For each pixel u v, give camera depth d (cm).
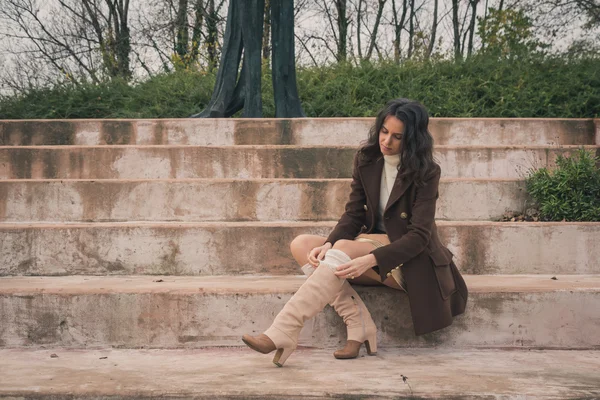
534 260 371
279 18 625
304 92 755
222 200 420
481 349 303
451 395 223
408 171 276
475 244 370
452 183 423
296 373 253
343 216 304
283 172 482
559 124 562
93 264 367
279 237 367
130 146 485
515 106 703
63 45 1733
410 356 287
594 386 234
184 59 1130
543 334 306
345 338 303
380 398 223
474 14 1773
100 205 418
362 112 691
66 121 566
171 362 274
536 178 424
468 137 561
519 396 224
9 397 225
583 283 326
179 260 368
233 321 305
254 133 559
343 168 480
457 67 812
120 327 304
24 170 483
